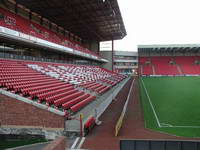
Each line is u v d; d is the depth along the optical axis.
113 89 27.95
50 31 31.91
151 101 20.34
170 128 11.58
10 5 23.75
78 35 47.06
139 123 12.56
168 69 61.38
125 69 63.62
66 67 29.66
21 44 20.02
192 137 10.02
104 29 43.56
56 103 13.30
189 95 23.81
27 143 9.71
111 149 8.52
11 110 10.69
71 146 8.92
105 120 13.26
